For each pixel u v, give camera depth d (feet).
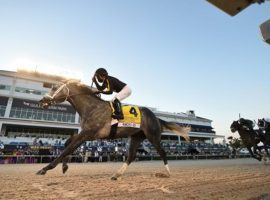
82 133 13.89
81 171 22.26
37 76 105.70
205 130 168.35
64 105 108.88
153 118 17.48
